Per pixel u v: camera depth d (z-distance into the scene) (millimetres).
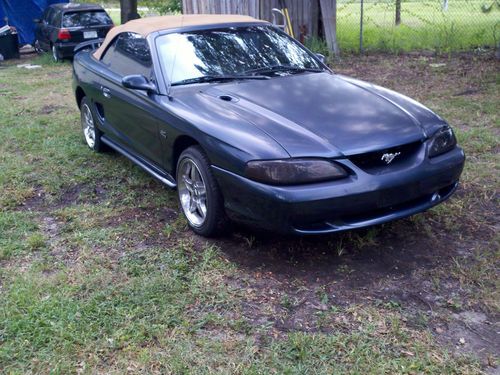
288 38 5340
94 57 6109
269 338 3023
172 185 4523
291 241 4074
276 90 4281
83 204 4910
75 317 3215
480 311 3223
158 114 4434
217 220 3963
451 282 3512
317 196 3379
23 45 17609
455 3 14773
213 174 3824
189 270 3732
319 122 3762
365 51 12578
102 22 14008
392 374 2723
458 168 3980
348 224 3547
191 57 4742
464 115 7055
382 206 3559
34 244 4133
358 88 4438
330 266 3736
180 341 3010
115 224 4496
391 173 3572
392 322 3104
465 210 4520
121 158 6117
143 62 4922
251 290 3473
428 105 7602
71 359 2891
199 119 3980
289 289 3480
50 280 3629
